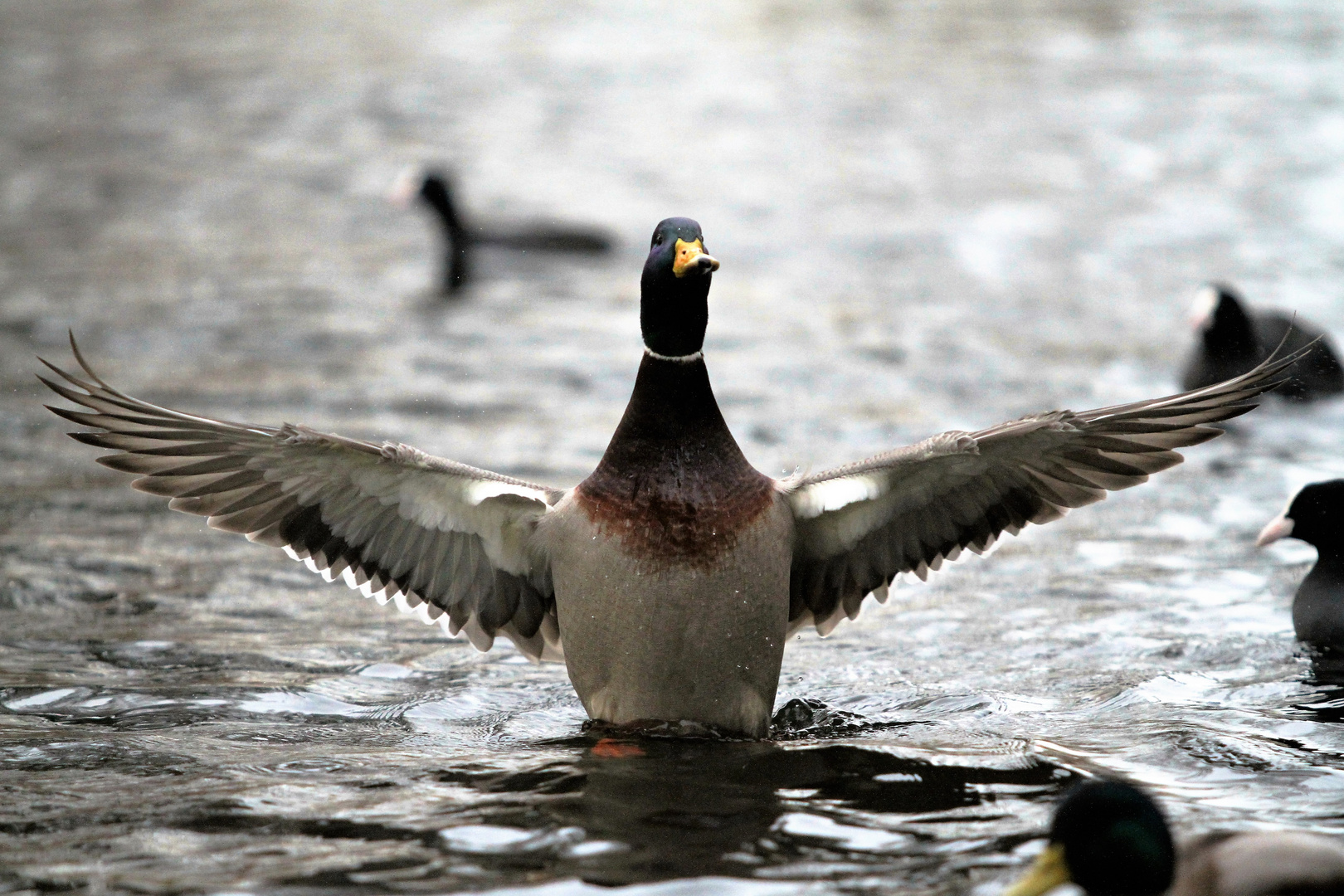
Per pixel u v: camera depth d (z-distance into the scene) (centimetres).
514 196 2833
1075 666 1052
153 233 2639
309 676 1045
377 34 4356
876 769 853
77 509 1435
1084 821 670
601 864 720
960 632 1132
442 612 987
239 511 937
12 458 1589
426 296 2333
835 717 962
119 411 889
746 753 887
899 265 2383
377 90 3712
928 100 3459
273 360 1962
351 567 965
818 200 2761
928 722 948
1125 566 1269
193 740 909
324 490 935
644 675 905
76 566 1277
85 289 2294
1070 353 1938
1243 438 1608
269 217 2764
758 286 2298
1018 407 1717
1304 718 932
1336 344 1856
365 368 1928
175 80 3816
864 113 3369
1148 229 2484
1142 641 1097
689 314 900
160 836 751
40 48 4162
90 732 920
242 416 1702
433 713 976
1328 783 820
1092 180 2795
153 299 2247
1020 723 938
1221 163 2838
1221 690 991
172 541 1354
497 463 1526
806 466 1516
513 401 1780
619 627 895
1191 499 1433
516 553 955
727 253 2480
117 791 815
